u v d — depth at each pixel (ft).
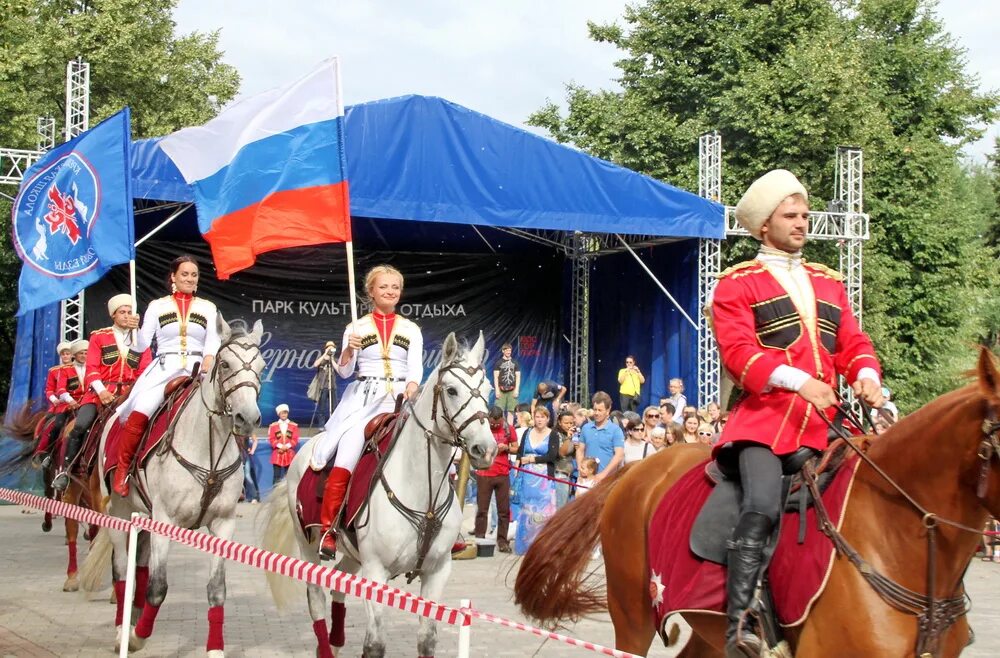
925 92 103.65
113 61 105.29
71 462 31.27
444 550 20.85
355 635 27.32
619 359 74.54
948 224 99.71
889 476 13.14
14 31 91.04
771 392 14.01
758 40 94.63
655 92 99.50
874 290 92.27
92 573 29.14
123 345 31.45
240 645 25.91
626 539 16.61
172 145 29.58
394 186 56.08
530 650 25.61
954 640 13.12
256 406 23.36
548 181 58.80
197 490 24.76
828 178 86.79
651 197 60.64
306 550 23.36
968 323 100.63
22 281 32.63
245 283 70.44
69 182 32.78
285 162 28.76
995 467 12.15
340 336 72.08
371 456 21.25
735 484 14.60
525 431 42.63
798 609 13.11
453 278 75.20
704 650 16.60
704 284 64.18
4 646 25.22
